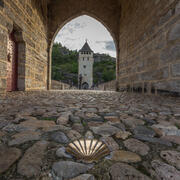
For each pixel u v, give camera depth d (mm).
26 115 1617
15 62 5746
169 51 3938
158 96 4371
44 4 8906
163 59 4258
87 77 55531
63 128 1194
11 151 778
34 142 903
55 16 10203
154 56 4863
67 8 10352
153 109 2141
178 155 779
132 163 696
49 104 2535
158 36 4574
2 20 4055
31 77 6738
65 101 3070
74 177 586
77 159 714
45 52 9352
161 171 639
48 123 1330
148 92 5371
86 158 716
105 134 1079
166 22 4086
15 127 1182
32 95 4246
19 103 2510
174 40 3705
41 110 1929
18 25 5164
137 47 6621
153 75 4941
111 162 700
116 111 1970
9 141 907
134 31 7039
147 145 903
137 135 1074
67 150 790
